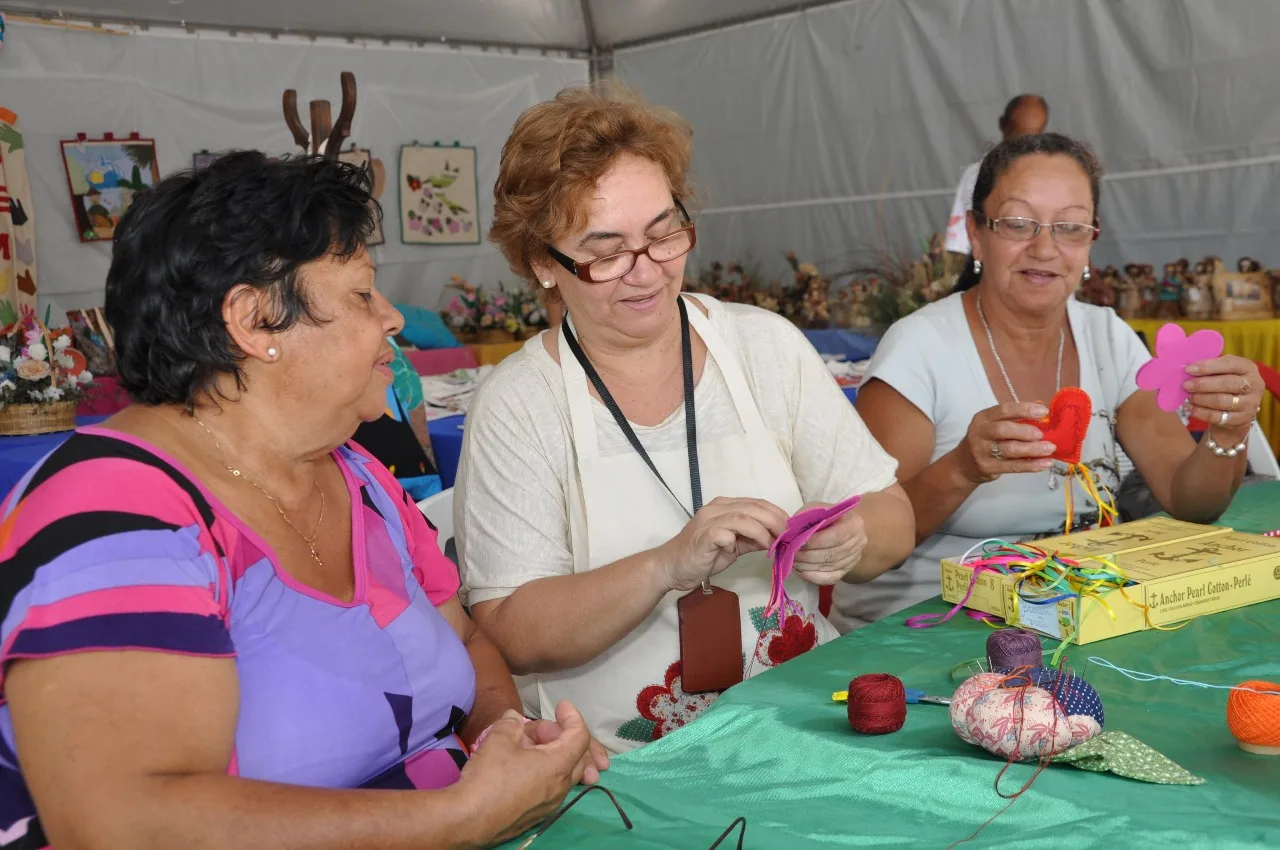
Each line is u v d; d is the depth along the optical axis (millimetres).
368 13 7016
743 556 1946
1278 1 5195
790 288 7059
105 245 6336
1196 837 996
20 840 1118
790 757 1254
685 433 1951
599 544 1888
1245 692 1179
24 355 4160
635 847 1069
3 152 5812
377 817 1030
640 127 1808
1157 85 5656
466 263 7750
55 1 6000
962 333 2428
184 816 984
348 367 1250
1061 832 1024
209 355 1199
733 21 7242
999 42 6168
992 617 1717
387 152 7344
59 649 999
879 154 6777
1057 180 2240
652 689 1890
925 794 1136
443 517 2324
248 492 1263
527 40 7711
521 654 1793
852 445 2047
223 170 1199
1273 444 4832
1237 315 5285
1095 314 2469
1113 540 1836
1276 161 5324
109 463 1135
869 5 6613
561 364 1950
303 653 1227
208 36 6555
